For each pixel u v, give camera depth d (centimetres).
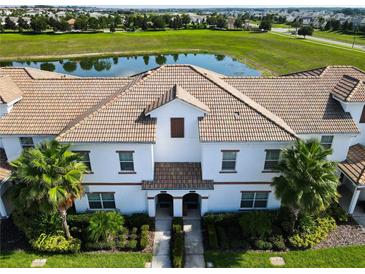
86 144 2031
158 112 2091
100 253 1989
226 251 2002
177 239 2014
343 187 2561
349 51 8175
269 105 2469
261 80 2669
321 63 7162
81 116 2308
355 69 2816
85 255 1970
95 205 2320
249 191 2264
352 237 2108
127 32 12656
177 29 14112
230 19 17025
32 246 1992
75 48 9375
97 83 2622
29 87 2556
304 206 1786
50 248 1961
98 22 13050
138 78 2552
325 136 2352
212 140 1995
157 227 2216
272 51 8656
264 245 1998
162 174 2227
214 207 2336
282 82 2647
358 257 1944
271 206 2345
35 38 10650
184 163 2314
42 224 2091
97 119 2103
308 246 2022
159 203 2409
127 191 2242
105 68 7506
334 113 2398
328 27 14012
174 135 2192
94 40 10462
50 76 3127
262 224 2070
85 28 12606
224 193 2267
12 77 2638
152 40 10681
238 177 2197
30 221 2155
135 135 2025
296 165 1812
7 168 2309
